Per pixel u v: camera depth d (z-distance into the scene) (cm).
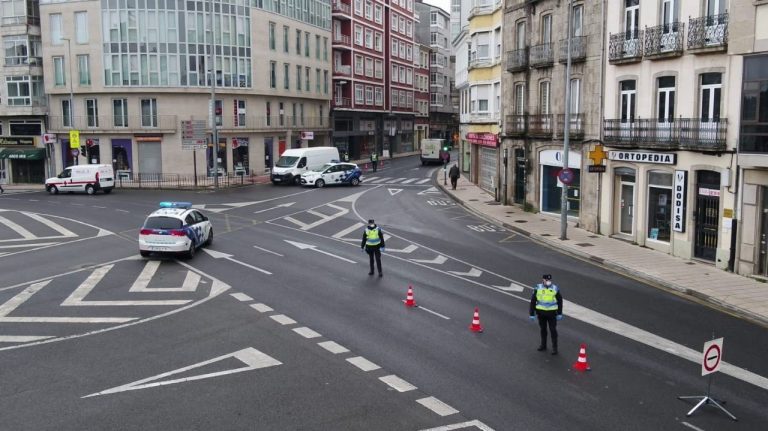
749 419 1022
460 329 1453
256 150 5831
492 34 4428
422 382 1135
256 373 1170
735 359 1304
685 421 1007
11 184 5466
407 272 2042
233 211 3469
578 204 2992
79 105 5375
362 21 7712
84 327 1449
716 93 2184
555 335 1297
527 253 2402
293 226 2981
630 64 2542
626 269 2109
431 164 7388
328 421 977
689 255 2253
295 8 6259
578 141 2920
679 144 2261
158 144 5353
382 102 8381
